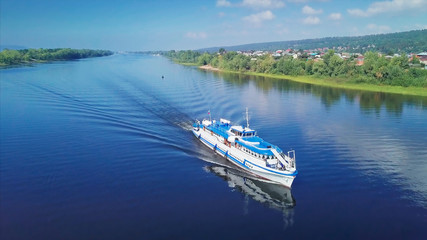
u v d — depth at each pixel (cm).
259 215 4219
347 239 3731
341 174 5475
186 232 3806
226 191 4881
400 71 14762
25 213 4150
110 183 4994
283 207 4431
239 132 6184
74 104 9988
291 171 5025
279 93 13438
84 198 4534
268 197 4734
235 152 5962
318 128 8169
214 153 6500
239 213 4259
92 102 10325
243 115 9350
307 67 18625
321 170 5641
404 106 11000
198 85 14562
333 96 12925
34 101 10338
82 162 5747
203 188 4953
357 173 5516
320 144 6956
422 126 8362
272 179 5194
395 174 5481
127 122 8238
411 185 5084
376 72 15300
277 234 3809
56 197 4553
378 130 8019
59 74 17488
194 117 8975
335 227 3966
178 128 7994
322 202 4569
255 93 13238
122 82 14850
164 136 7294
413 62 19962
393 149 6656
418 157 6222
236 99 11712
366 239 3734
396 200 4619
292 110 10206
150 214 4172
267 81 17425
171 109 9694
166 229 3856
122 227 3878
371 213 4278
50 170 5403
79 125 7900
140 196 4625
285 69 19562
